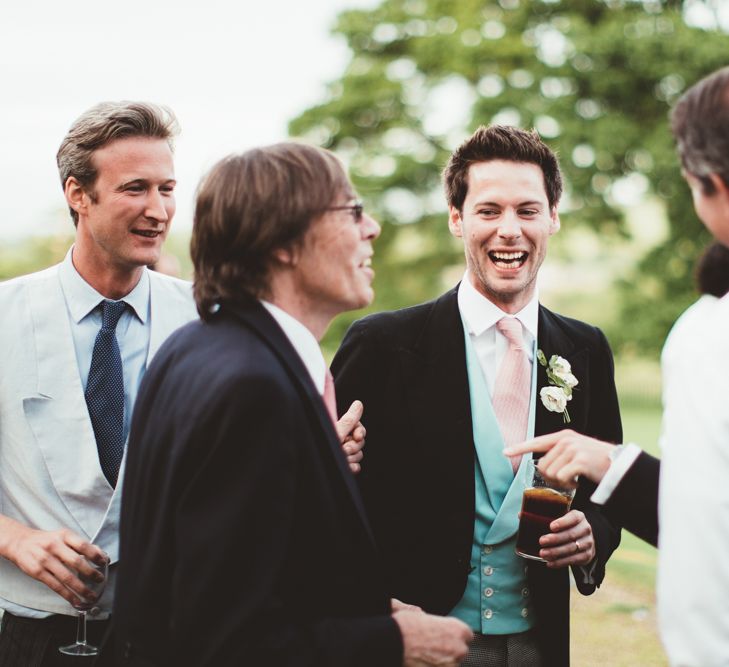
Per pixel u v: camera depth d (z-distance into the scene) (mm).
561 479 1803
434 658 1602
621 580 5539
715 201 1504
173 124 2240
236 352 1567
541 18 23188
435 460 2348
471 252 2426
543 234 2416
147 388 1689
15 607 2207
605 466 1775
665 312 21578
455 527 2307
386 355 2463
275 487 1481
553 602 2330
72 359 2205
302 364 1632
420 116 23297
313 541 1574
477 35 22609
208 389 1521
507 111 21438
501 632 2301
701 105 1476
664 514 1417
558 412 2400
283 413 1520
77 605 2049
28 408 2172
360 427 2316
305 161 1688
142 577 1566
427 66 23469
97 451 2182
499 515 2303
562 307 29375
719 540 1342
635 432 15477
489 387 2428
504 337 2441
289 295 1719
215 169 1708
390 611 1705
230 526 1445
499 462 2342
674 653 1377
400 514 2389
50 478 2180
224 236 1670
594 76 21594
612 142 20703
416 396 2404
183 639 1445
